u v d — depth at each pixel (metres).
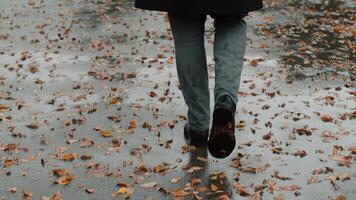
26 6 9.15
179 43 3.64
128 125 4.25
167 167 3.62
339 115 4.44
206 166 3.64
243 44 3.57
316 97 4.82
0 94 4.90
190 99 3.73
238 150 3.85
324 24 7.64
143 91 4.97
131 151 3.84
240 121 4.27
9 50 6.39
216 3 3.47
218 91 3.45
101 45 6.60
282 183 3.47
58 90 5.02
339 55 6.09
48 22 7.99
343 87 5.07
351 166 3.67
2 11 8.80
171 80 5.27
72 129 4.18
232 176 3.54
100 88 5.06
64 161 3.74
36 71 5.57
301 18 8.02
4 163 3.71
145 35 7.12
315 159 3.75
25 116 4.44
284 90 4.99
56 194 3.36
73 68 5.67
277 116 4.40
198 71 3.67
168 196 3.35
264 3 9.03
